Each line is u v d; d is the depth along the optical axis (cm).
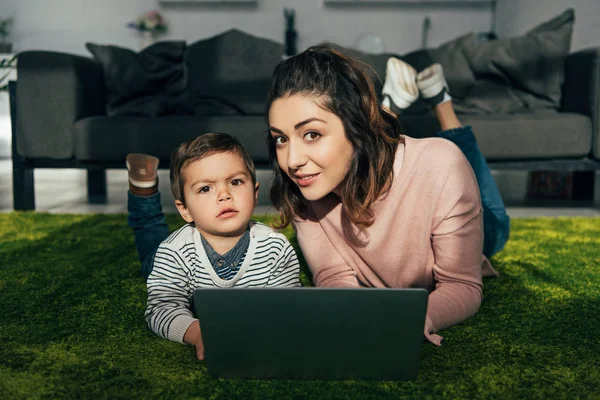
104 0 588
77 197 322
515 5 532
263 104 280
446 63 294
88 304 128
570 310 121
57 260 171
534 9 493
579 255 174
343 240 116
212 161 106
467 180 108
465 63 294
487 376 89
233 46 293
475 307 108
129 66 290
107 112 291
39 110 253
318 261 119
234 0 590
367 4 591
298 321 81
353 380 86
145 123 249
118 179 425
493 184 154
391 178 104
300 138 94
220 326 83
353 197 102
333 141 94
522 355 97
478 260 110
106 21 592
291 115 92
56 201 306
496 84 293
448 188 105
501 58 291
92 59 286
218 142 109
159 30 579
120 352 100
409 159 107
